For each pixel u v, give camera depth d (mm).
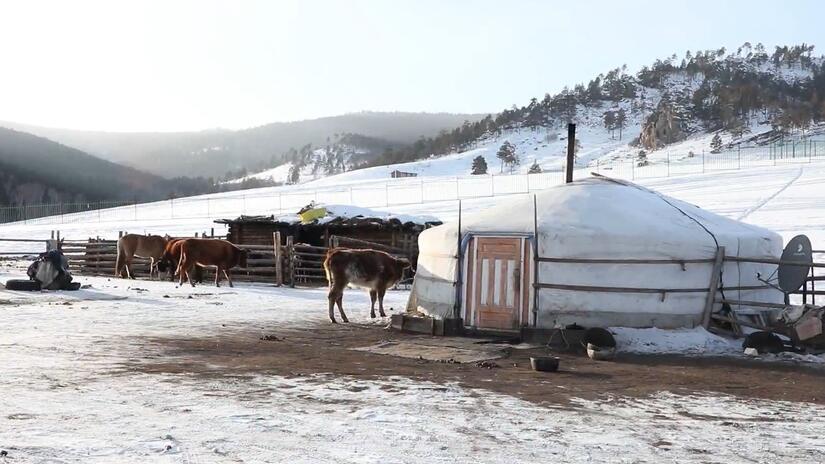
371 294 14883
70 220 67312
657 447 5867
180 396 7172
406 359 10086
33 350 9609
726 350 11266
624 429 6434
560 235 12305
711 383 8852
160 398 7043
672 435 6273
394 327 13250
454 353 10656
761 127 190750
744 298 12891
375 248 25234
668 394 8117
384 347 11078
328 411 6762
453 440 5879
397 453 5465
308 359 9812
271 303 16969
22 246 43250
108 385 7566
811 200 44469
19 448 5184
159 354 9719
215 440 5633
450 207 57531
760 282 13219
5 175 118875
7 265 29172
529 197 13766
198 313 14711
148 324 12812
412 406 7086
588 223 12492
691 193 54125
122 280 23094
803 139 151250
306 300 17828
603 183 13977
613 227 12367
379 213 30094
